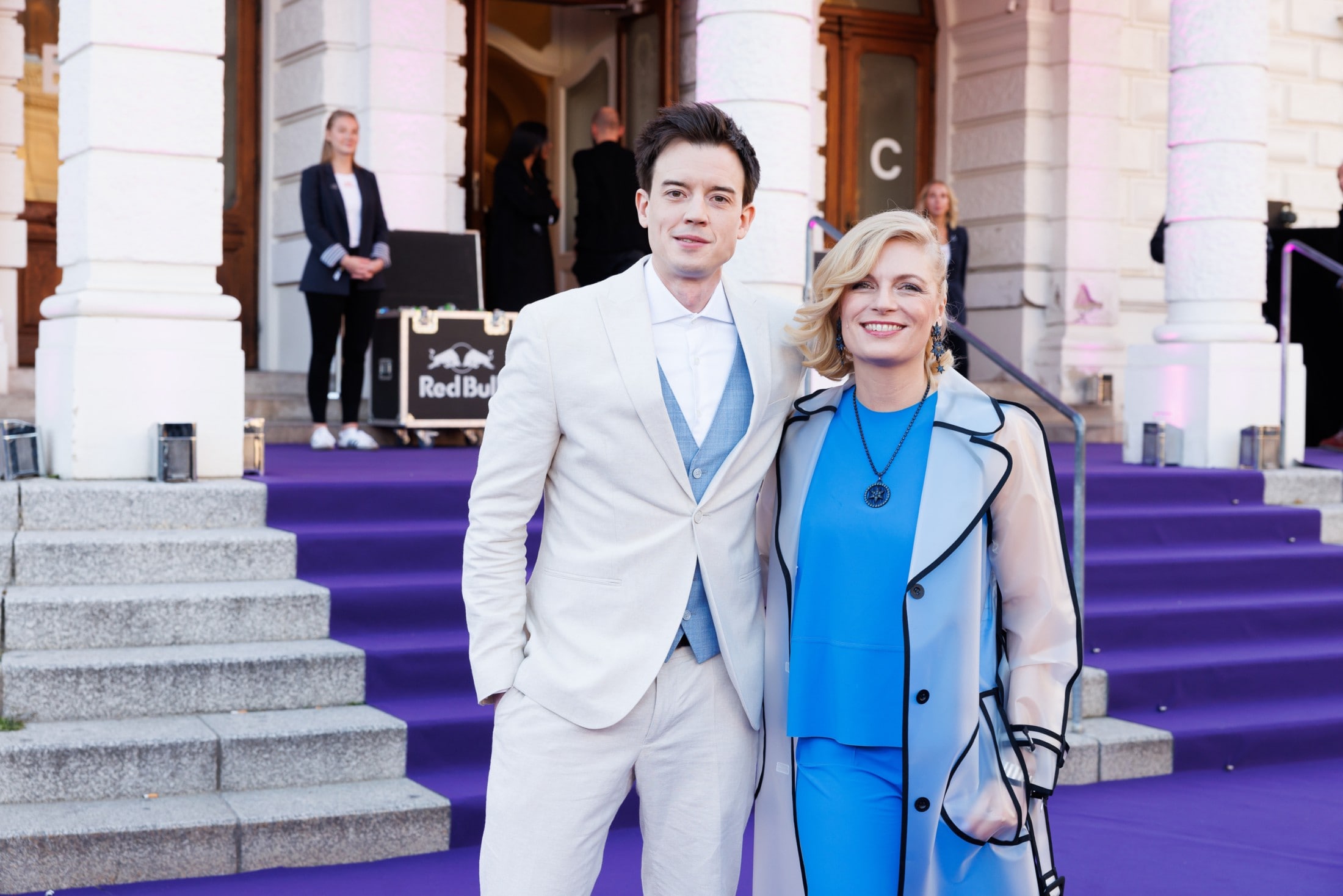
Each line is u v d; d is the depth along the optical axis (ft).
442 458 21.74
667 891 7.63
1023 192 32.04
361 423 26.08
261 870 11.78
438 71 27.43
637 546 7.32
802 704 7.48
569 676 7.25
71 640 13.64
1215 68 23.52
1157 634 17.97
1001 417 7.48
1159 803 14.57
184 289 16.97
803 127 19.04
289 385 27.02
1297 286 28.94
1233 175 23.52
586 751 7.26
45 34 27.09
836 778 7.36
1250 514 20.83
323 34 26.76
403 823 12.23
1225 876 12.36
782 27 18.72
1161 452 23.16
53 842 11.21
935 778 7.16
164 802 12.13
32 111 27.02
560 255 33.78
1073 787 15.16
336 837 12.01
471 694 14.42
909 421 7.62
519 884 7.25
